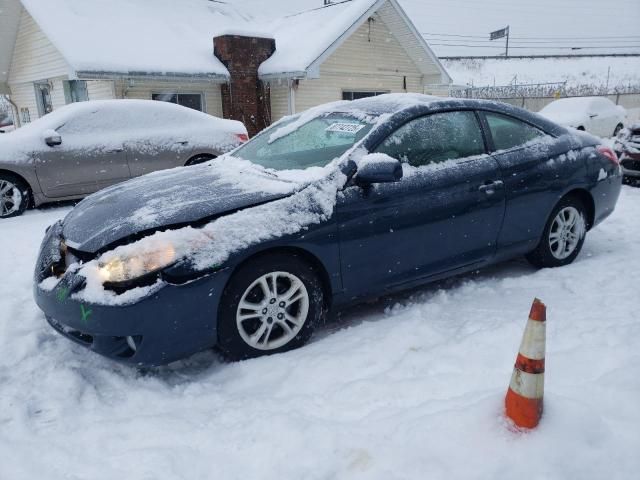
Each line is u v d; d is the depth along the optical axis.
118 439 2.27
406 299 3.79
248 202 2.88
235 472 2.01
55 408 2.53
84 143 7.21
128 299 2.51
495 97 29.09
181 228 2.70
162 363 2.67
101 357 3.03
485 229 3.70
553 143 4.16
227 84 13.34
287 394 2.56
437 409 2.25
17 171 6.79
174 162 7.84
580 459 1.85
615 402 2.17
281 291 2.99
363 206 3.12
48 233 3.33
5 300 3.76
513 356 2.73
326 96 14.43
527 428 1.97
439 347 2.89
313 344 3.06
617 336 2.81
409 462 1.93
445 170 3.51
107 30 12.25
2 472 2.06
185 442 2.22
